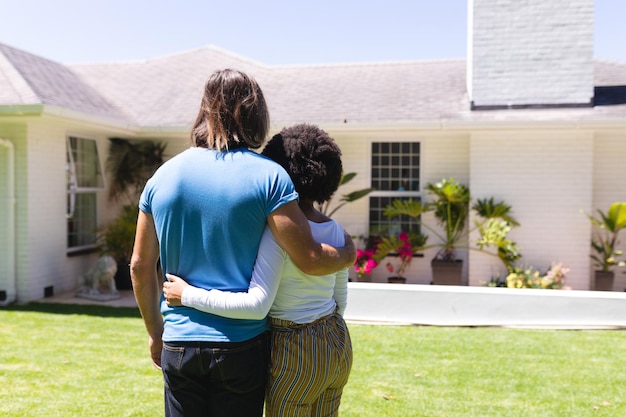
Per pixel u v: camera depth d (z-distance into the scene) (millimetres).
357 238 10164
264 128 1996
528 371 4980
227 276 1843
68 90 9703
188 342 1809
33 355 5297
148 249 1976
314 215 2066
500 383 4648
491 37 9602
